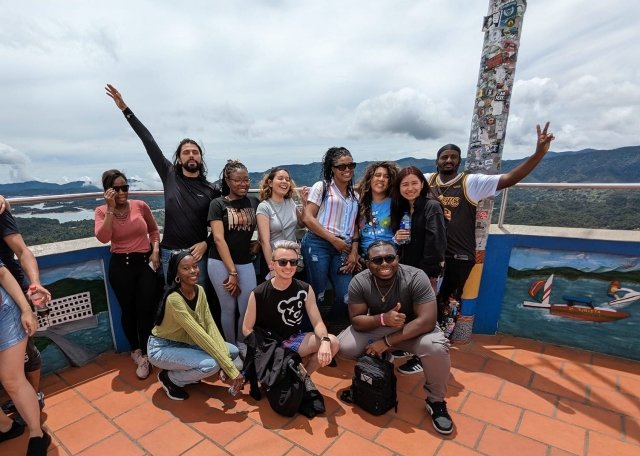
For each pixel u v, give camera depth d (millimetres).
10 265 2039
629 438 1983
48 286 2574
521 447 1922
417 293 2252
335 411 2234
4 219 1909
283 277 2281
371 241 2773
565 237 2920
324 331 2346
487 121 2744
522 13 2535
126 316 2738
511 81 2652
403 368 2682
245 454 1879
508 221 3260
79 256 2686
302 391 2127
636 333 2783
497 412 2213
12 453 1896
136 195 2969
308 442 1962
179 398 2336
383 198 2779
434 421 2062
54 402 2326
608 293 2842
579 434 2018
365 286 2385
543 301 3092
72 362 2748
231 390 2285
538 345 3088
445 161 2793
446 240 2586
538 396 2373
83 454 1888
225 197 2709
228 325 2814
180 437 2006
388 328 2377
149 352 2350
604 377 2590
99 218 2494
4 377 1737
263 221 2779
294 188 2969
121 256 2592
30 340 2070
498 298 3230
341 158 2689
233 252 2686
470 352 2971
